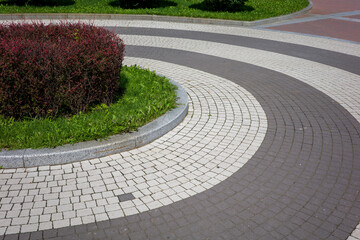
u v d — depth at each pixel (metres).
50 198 4.15
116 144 5.11
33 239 3.53
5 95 5.34
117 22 14.90
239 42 12.37
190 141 5.57
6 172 4.61
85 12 15.83
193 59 10.23
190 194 4.29
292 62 10.18
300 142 5.58
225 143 5.52
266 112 6.72
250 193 4.32
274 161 5.04
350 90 8.04
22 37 6.46
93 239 3.55
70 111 6.04
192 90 7.82
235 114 6.61
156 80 7.57
